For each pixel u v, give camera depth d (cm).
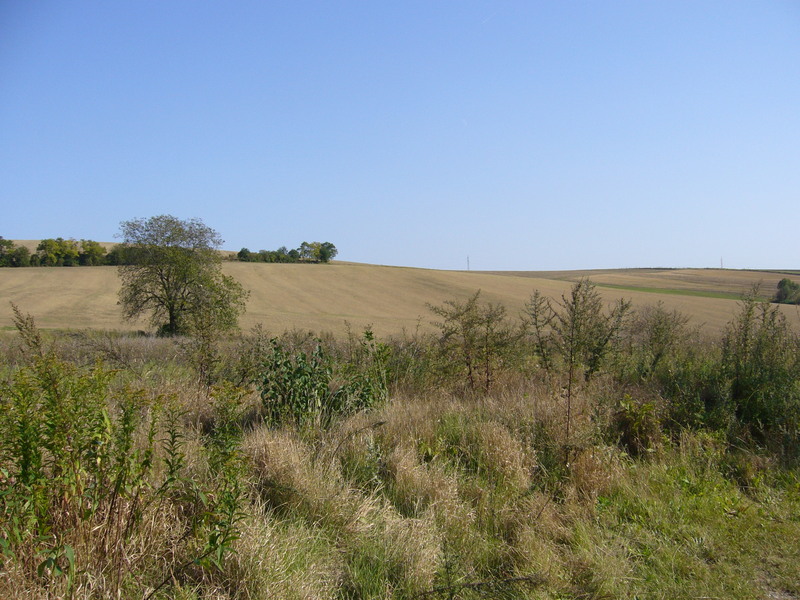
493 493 511
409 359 931
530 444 603
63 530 329
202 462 459
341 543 419
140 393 403
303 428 603
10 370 784
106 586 315
